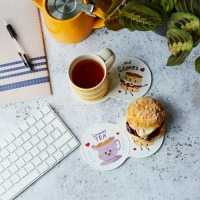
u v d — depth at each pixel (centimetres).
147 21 54
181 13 53
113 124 75
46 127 75
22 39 80
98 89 70
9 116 77
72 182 73
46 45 81
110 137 74
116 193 72
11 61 79
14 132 76
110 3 58
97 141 74
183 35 52
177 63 54
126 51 79
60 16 72
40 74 78
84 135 75
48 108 76
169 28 55
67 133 75
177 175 72
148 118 67
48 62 80
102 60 69
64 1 73
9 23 82
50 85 78
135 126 69
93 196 73
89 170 74
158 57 78
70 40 78
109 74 77
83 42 80
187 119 74
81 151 74
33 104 78
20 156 75
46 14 72
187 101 75
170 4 54
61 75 79
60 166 74
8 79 78
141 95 76
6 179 74
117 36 80
